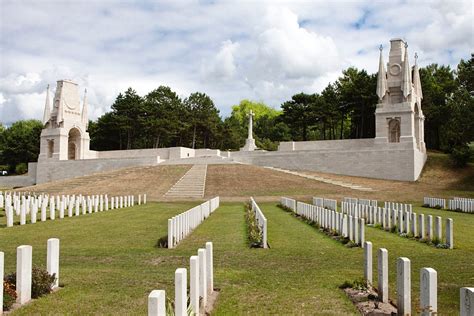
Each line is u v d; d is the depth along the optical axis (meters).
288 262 12.66
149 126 90.81
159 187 50.12
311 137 112.12
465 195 43.38
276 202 39.59
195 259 7.43
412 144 56.00
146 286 9.56
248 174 55.28
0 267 7.70
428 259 12.94
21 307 8.10
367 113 78.38
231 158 66.94
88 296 8.80
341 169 59.91
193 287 7.40
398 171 56.03
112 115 92.94
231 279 10.44
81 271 11.23
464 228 20.72
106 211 31.22
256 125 130.62
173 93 98.62
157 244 16.00
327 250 14.68
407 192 45.41
